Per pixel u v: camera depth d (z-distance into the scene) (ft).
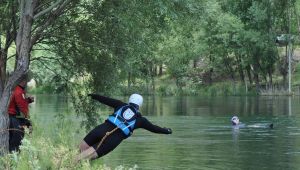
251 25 217.77
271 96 207.41
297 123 100.73
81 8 52.80
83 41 53.62
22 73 36.06
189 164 54.85
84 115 57.62
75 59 55.52
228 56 232.53
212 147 67.97
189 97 210.59
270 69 218.59
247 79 241.35
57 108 137.80
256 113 124.47
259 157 59.93
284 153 63.31
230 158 59.21
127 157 59.06
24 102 39.60
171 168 52.39
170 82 250.16
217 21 214.28
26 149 26.32
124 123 36.17
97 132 36.06
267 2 209.87
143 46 53.88
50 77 58.29
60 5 46.29
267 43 212.02
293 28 213.46
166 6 45.47
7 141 36.09
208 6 50.72
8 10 47.39
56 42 54.24
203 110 135.95
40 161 26.32
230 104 159.63
